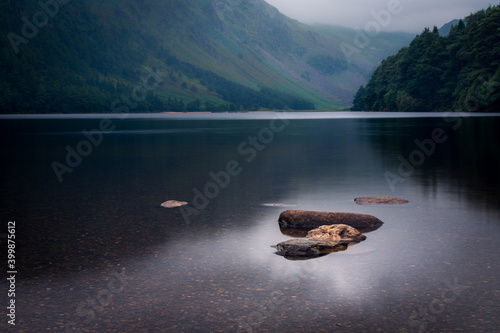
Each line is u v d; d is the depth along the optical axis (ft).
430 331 18.49
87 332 18.72
